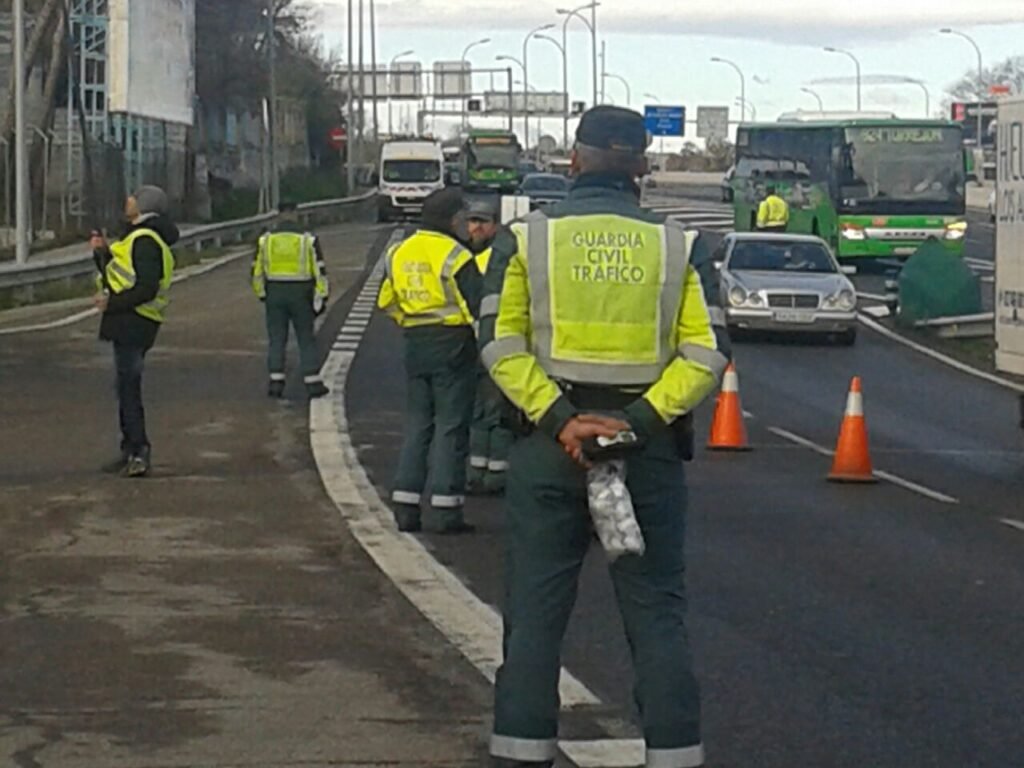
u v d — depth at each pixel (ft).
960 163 133.49
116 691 25.25
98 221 140.97
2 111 166.50
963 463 53.88
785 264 93.86
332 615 30.35
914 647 29.19
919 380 77.56
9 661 26.91
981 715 24.89
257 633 28.94
